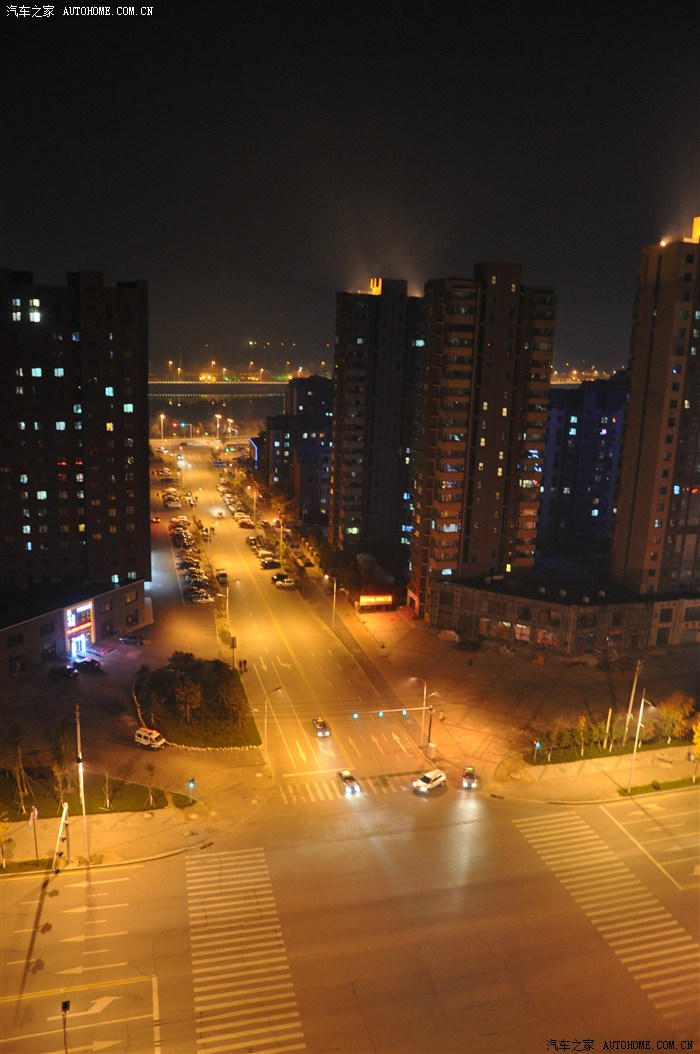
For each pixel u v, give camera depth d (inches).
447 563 5772.6
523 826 3508.9
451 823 3508.9
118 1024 2393.0
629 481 5693.9
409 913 2923.2
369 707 4598.9
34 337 5123.0
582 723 4153.5
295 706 4569.4
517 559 5905.5
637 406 5590.6
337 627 5812.0
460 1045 2379.4
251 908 2908.5
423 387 5723.4
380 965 2669.8
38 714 4306.1
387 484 7332.7
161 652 5241.1
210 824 3408.0
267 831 3380.9
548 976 2659.9
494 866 3218.5
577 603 5354.3
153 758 3919.8
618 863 3270.2
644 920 2945.4
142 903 2901.1
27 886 2962.6
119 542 5565.9
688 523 5629.9
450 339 5408.5
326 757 4025.6
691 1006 2566.4
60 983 2529.5
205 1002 2487.7
